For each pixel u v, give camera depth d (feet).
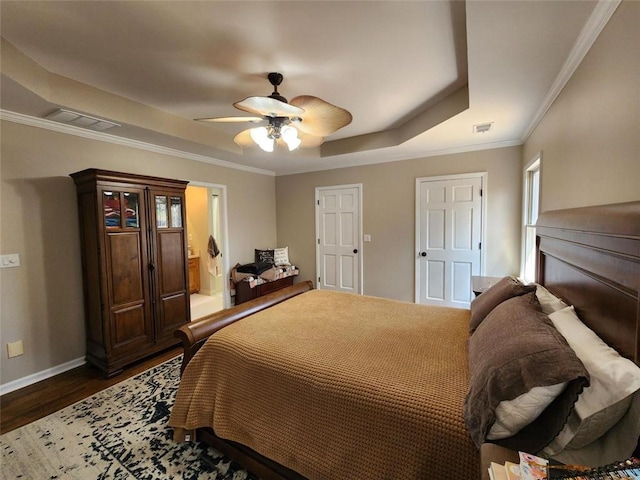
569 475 2.17
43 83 7.14
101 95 8.35
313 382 4.58
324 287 17.03
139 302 9.69
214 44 6.26
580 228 4.06
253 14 5.34
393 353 5.25
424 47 6.41
